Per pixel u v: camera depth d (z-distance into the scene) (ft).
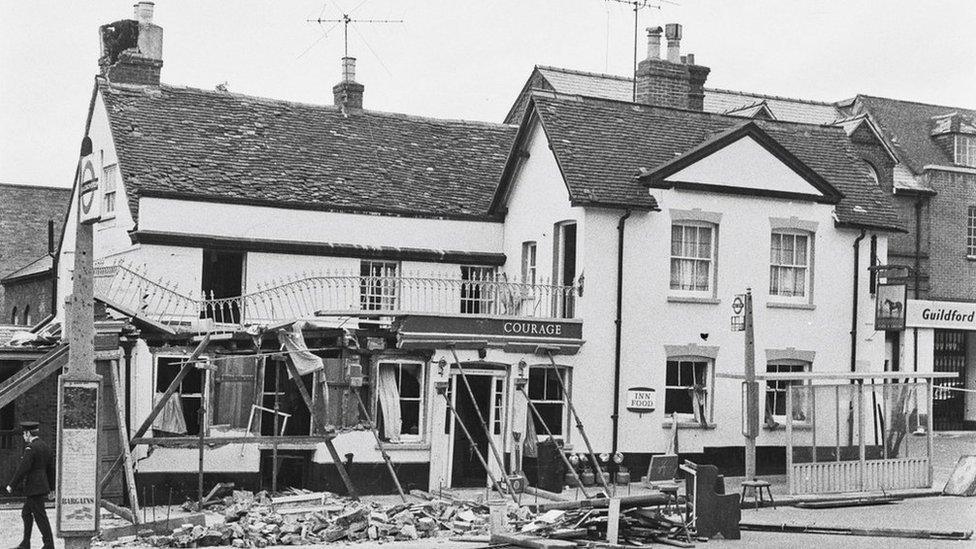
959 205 127.54
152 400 76.69
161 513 70.59
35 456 55.98
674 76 110.52
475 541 63.46
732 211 96.02
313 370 73.77
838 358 99.66
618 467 89.61
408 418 83.66
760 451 95.71
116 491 75.05
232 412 78.64
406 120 108.37
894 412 87.04
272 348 80.07
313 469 79.71
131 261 87.20
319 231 92.73
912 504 82.23
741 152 96.22
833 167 104.37
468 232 98.78
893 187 123.24
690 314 93.81
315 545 62.23
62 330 85.66
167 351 77.05
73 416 50.19
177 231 87.56
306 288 85.92
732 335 95.35
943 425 126.82
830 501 81.41
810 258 99.30
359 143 102.89
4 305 145.38
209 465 78.07
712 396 94.48
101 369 74.74
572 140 94.32
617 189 91.61
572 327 88.74
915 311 120.98
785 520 73.92
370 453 80.84
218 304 88.43
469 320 83.71
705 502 66.23
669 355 92.89
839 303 100.07
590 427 89.56
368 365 81.76
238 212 89.92
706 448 93.91
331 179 96.58
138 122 94.43
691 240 95.14
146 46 100.07
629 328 91.40
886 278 101.14
